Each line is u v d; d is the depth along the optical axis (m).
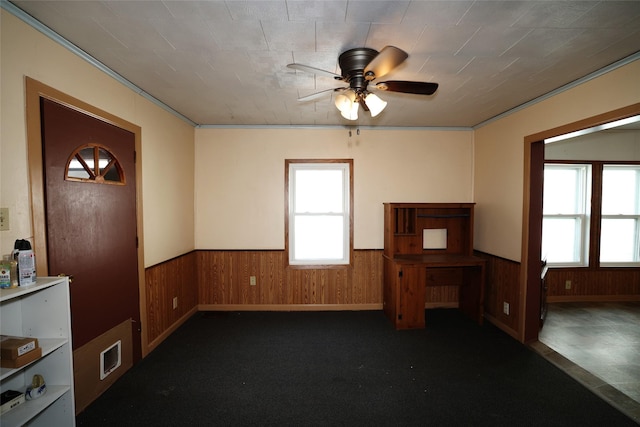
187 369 2.38
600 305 3.90
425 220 3.69
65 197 1.76
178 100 2.78
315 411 1.91
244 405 1.96
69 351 1.50
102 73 2.08
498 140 3.23
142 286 2.52
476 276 3.34
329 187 3.77
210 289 3.69
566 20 1.55
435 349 2.72
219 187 3.66
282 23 1.60
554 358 2.55
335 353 2.64
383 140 3.69
